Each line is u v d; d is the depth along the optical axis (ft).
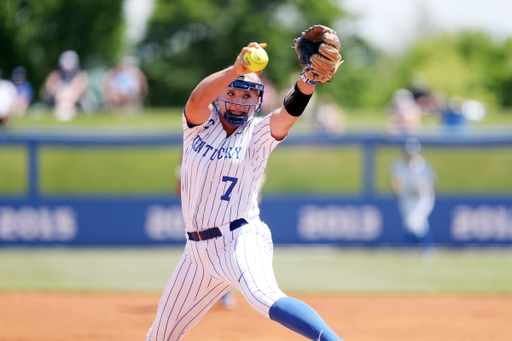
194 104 37.91
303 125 204.95
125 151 156.15
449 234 130.21
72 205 130.93
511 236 129.90
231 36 444.96
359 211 131.03
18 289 88.43
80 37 396.98
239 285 37.52
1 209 129.70
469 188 148.36
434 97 230.07
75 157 154.71
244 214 38.91
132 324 68.08
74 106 220.23
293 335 63.46
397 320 69.77
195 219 39.11
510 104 454.81
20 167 151.02
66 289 88.48
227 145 38.86
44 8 387.75
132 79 233.35
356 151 164.04
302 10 473.26
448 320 69.67
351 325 67.31
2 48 383.86
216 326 67.15
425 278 97.86
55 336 62.85
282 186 156.25
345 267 108.68
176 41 448.65
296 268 107.65
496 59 505.25
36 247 130.31
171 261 114.83
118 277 98.43
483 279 96.73
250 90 39.58
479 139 133.69
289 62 437.58
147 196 131.75
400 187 122.83
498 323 68.23
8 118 169.99
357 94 483.51
